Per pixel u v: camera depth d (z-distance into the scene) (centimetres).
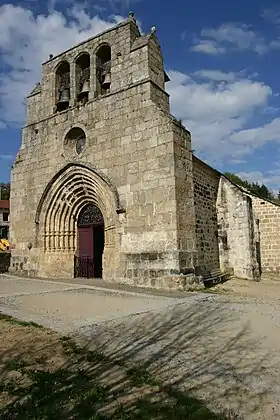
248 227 1675
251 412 347
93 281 1430
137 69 1441
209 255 1576
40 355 507
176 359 502
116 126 1443
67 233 1655
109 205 1422
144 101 1377
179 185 1265
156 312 809
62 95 1719
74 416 336
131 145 1380
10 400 368
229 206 1731
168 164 1266
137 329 660
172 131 1279
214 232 1683
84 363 477
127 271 1312
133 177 1352
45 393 383
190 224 1292
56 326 663
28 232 1727
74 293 1094
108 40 1570
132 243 1316
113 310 824
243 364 484
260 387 408
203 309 854
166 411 344
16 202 1811
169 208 1239
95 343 568
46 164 1698
